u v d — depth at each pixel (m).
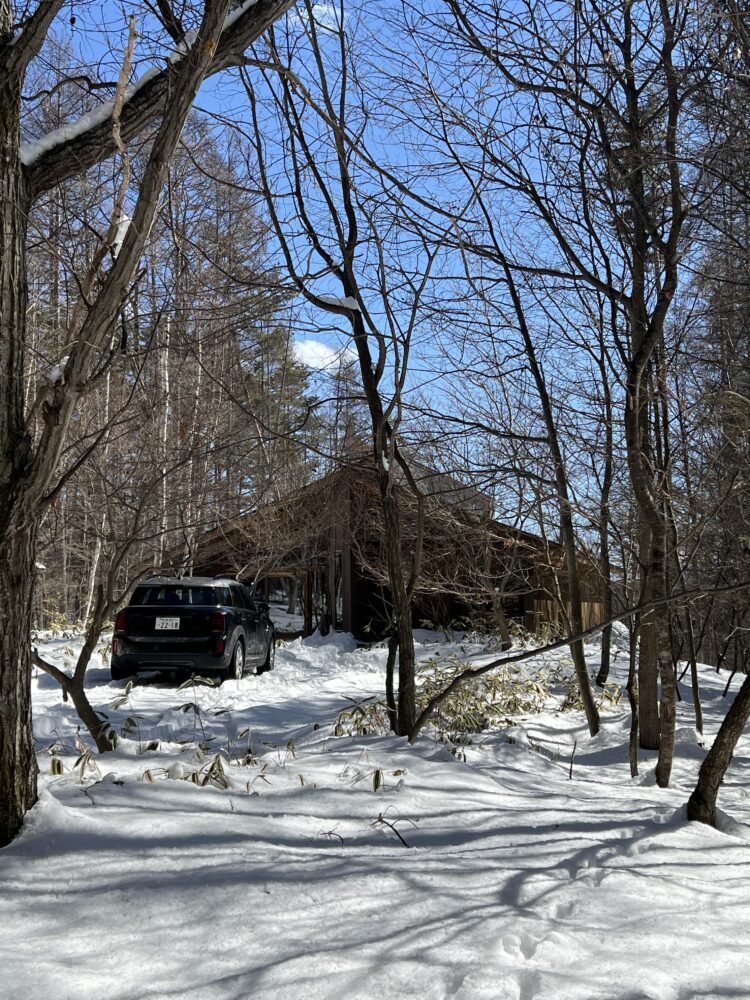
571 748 9.12
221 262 8.16
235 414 11.44
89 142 4.48
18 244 4.20
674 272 7.48
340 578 23.89
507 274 9.16
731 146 7.28
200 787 5.06
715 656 20.22
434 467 10.58
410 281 6.59
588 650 15.88
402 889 3.69
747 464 7.80
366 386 7.22
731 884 4.09
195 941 3.17
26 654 4.20
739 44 6.84
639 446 7.48
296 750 6.81
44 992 2.76
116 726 9.02
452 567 16.11
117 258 3.87
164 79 4.57
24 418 4.25
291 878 3.73
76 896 3.50
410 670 7.09
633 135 7.70
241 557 16.86
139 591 14.08
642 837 4.74
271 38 7.10
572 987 2.83
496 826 4.77
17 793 4.12
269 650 16.56
